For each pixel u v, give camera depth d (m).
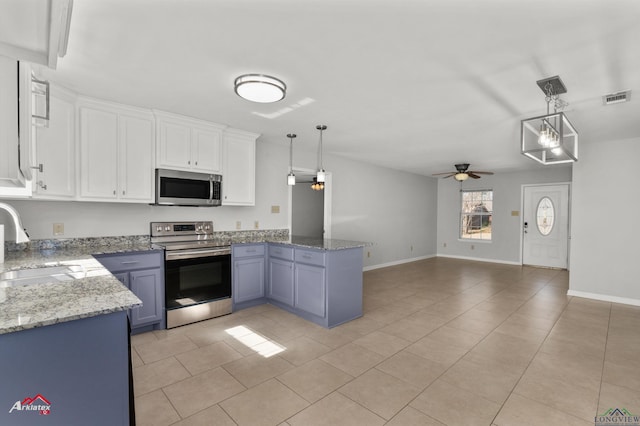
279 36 1.81
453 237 8.17
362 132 3.90
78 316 1.15
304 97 2.73
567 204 6.48
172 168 3.27
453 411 1.90
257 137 4.04
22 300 1.29
